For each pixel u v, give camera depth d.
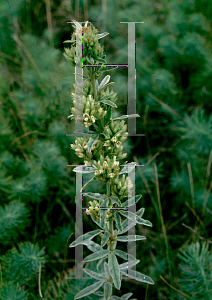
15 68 4.01
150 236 3.04
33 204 3.28
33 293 2.57
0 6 3.88
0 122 3.28
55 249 2.93
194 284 2.35
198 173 3.26
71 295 2.35
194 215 3.16
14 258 2.53
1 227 2.70
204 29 3.64
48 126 3.45
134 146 3.29
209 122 3.16
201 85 3.50
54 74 3.51
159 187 3.28
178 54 3.45
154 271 2.77
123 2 4.25
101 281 2.03
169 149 3.42
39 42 3.89
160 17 4.00
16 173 3.28
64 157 3.22
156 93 3.41
